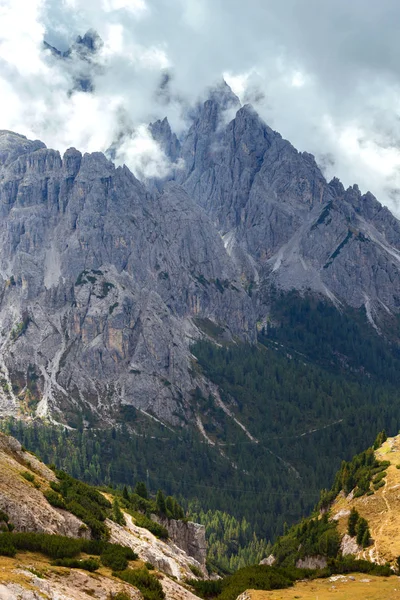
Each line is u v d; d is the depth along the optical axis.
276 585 96.88
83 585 71.69
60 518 90.06
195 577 112.00
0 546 74.06
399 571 110.69
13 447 105.75
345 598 85.50
